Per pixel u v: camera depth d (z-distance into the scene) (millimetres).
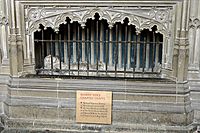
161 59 5184
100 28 5238
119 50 5297
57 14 4859
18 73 5008
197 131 4824
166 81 4844
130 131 4848
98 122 4922
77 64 5387
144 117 4859
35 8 4863
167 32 4773
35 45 5270
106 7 4762
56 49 5434
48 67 5371
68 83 4930
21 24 4879
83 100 4898
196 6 4695
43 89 4969
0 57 5125
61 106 4941
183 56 4680
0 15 4977
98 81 4906
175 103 4828
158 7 4684
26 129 4945
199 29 4785
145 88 4840
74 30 5297
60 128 4938
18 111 5000
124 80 4883
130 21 4809
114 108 4883
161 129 4801
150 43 4996
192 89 4938
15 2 4758
